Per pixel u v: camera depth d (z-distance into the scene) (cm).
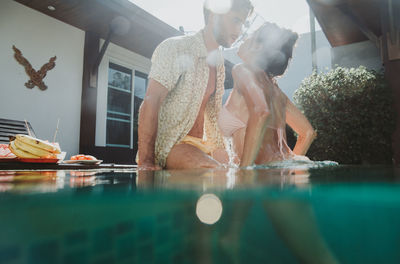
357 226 20
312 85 593
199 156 157
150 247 19
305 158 164
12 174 81
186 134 171
